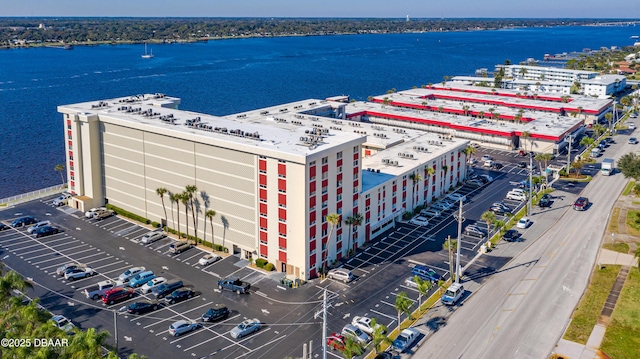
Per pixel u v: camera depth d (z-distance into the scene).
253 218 106.06
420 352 78.31
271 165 100.06
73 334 73.50
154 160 121.94
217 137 109.69
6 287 79.19
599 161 184.00
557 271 103.88
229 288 96.12
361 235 114.69
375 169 129.00
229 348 79.38
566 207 140.12
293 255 101.00
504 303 92.12
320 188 100.19
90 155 133.38
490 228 125.69
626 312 88.62
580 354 77.69
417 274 100.94
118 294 92.19
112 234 121.19
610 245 115.62
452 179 154.75
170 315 88.25
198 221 116.31
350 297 94.38
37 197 145.75
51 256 109.69
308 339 81.88
